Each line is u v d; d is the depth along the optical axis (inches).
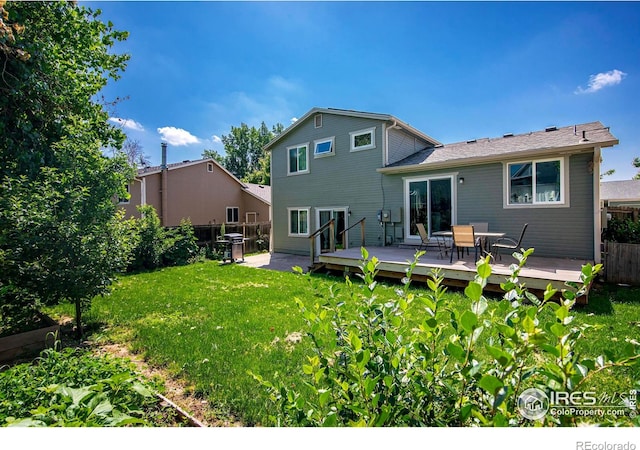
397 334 65.1
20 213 146.4
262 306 217.8
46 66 207.6
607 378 105.1
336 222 481.4
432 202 382.0
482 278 49.4
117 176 186.5
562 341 41.9
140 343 156.9
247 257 510.0
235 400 105.8
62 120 224.4
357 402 55.5
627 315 177.6
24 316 162.2
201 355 141.3
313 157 504.7
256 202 869.8
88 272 163.0
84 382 89.2
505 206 327.0
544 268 244.2
